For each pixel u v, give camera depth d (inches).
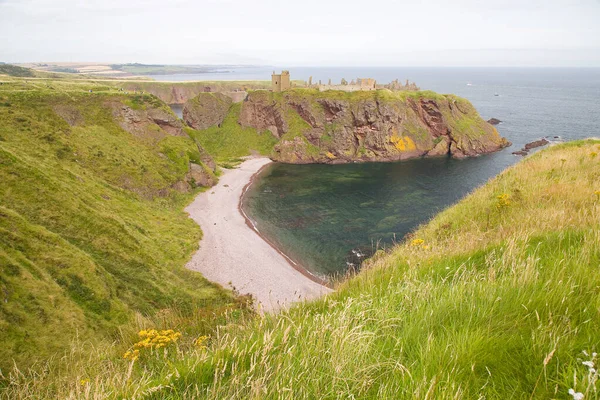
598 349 138.6
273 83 5007.4
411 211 2484.0
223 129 4906.5
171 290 1379.2
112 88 3890.3
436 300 204.5
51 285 1022.4
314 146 4343.0
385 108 4244.6
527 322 165.9
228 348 178.4
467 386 129.3
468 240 428.5
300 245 2021.4
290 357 158.4
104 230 1592.0
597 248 244.1
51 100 2687.0
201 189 3024.1
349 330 182.9
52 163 2065.7
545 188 628.7
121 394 168.9
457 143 4237.2
